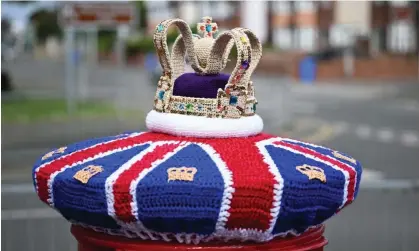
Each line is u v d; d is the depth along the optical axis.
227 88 2.90
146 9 53.31
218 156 2.72
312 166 2.76
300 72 39.34
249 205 2.57
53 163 2.93
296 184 2.61
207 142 2.85
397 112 23.48
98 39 61.12
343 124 19.88
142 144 2.90
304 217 2.70
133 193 2.57
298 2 44.81
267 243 2.74
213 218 2.57
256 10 43.56
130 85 34.19
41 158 3.12
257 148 2.83
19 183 10.67
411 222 8.48
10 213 8.76
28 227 8.24
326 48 42.56
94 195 2.64
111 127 17.92
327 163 2.85
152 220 2.60
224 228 2.61
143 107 23.38
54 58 71.56
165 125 2.94
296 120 20.58
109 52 60.81
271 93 22.09
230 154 2.74
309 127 19.05
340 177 2.79
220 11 44.47
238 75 2.90
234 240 2.70
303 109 24.03
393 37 42.41
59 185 2.79
